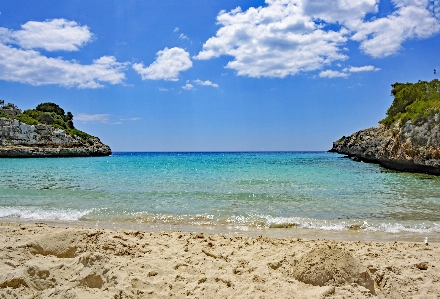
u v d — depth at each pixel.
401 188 17.25
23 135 67.19
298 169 30.50
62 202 12.58
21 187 16.69
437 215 10.67
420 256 6.28
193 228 9.01
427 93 39.06
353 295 4.40
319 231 8.79
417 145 27.98
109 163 43.00
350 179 21.58
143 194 14.48
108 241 6.03
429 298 4.46
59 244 5.68
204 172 26.55
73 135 78.88
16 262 4.93
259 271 5.30
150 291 4.43
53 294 4.05
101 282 4.48
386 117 47.25
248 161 48.91
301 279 4.96
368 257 6.18
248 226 9.27
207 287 4.65
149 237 7.38
